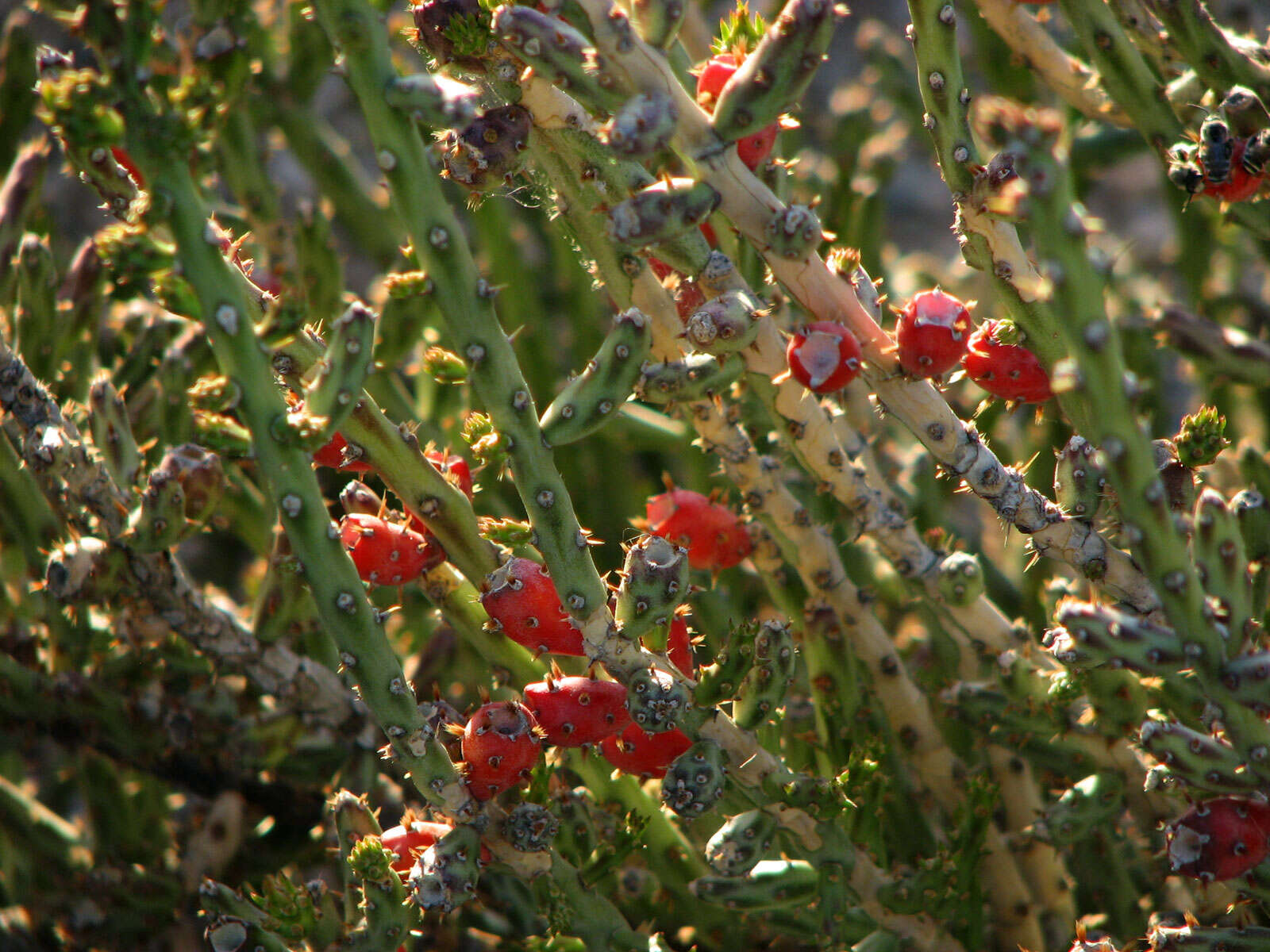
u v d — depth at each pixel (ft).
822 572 4.43
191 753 4.62
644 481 5.73
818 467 4.34
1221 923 4.38
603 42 4.10
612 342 4.16
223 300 4.11
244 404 4.13
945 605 4.40
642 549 4.17
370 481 4.83
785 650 4.23
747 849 4.26
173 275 4.12
